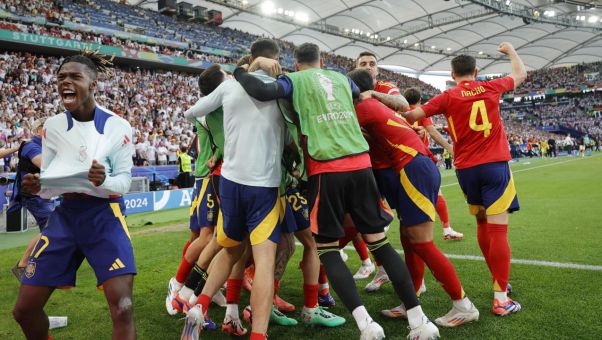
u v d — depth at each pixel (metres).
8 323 3.19
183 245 6.02
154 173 12.84
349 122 2.58
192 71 29.70
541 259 4.21
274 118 2.54
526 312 2.88
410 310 2.45
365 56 3.83
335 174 2.47
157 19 32.41
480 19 43.53
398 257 2.53
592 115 58.75
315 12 39.47
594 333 2.50
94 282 4.26
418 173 2.73
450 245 5.14
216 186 3.30
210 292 2.62
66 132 2.09
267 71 2.63
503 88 3.11
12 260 5.53
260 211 2.50
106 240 2.05
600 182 11.54
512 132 46.22
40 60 20.38
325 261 2.52
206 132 3.51
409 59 57.16
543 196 9.47
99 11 28.03
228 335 2.88
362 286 3.77
